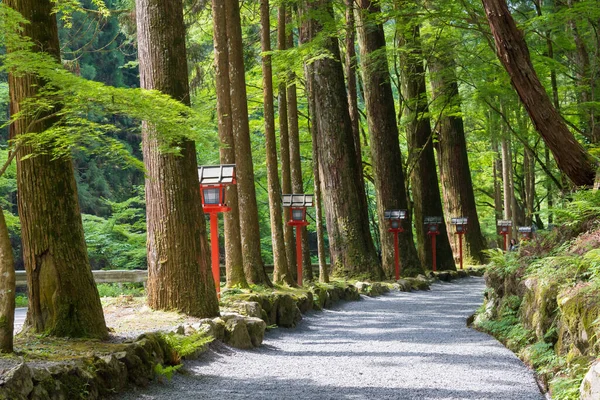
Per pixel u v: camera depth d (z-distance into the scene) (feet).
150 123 23.00
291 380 25.38
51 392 18.51
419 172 97.30
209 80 81.71
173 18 35.35
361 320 46.73
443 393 23.06
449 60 64.49
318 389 23.79
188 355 27.45
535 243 37.55
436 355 30.89
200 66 76.89
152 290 35.53
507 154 107.04
